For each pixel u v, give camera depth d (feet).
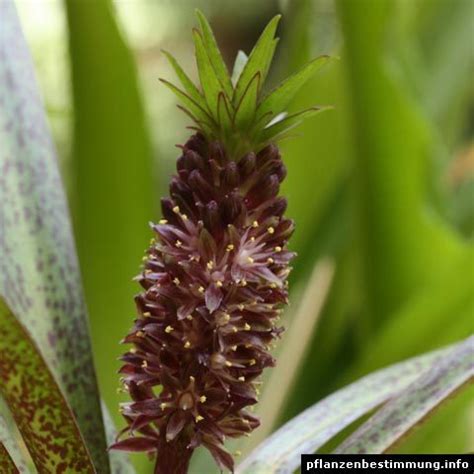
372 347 2.87
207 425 1.84
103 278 3.05
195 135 1.82
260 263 1.80
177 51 6.66
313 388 3.26
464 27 4.04
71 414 1.79
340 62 3.13
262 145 1.81
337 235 3.37
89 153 3.05
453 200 3.83
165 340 1.82
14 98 2.09
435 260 3.18
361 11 3.05
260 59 1.77
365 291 3.25
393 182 3.14
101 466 1.97
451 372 1.96
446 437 2.81
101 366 2.97
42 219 2.05
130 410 1.84
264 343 1.83
